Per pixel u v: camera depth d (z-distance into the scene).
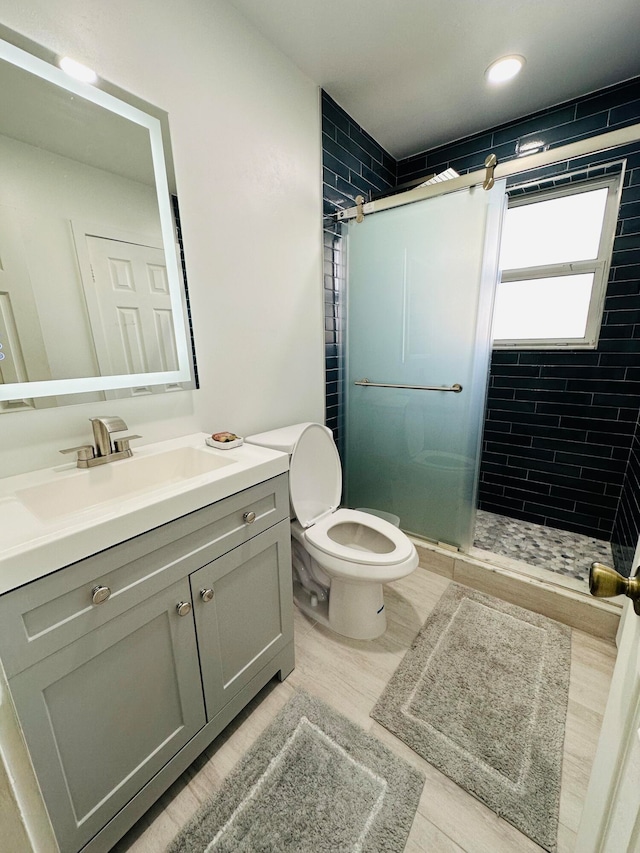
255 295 1.51
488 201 1.54
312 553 1.40
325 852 0.83
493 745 1.05
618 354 1.89
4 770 0.28
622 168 1.73
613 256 1.81
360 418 2.15
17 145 0.86
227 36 1.26
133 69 1.02
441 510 1.94
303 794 0.94
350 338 2.08
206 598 0.91
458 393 1.78
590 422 2.03
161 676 0.85
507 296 2.21
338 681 1.26
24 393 0.92
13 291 0.88
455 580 1.82
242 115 1.35
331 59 1.52
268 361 1.62
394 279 1.85
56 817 0.69
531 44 1.45
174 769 0.91
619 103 1.70
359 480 2.24
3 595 0.57
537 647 1.39
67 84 0.91
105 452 1.01
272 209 1.53
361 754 1.03
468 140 2.09
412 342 1.87
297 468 1.45
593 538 2.07
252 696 1.12
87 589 0.68
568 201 1.96
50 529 0.66
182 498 0.82
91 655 0.70
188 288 1.24
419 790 0.94
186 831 0.87
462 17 1.32
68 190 0.95
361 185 2.05
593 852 0.50
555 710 1.15
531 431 2.21
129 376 1.12
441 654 1.37
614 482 2.00
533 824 0.88
